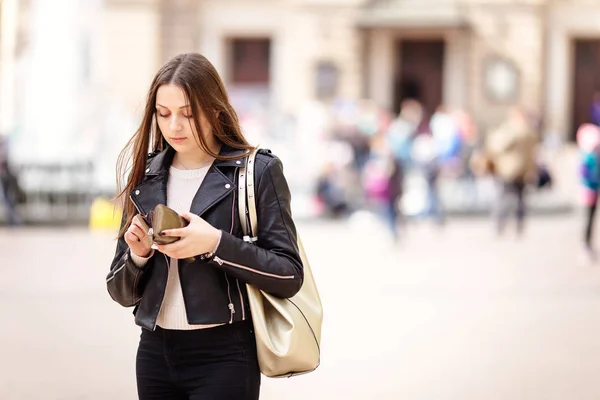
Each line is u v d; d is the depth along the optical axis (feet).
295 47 147.13
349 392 28.60
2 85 96.17
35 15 96.78
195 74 14.16
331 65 146.00
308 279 15.11
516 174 70.95
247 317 14.33
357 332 37.60
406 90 148.25
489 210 90.22
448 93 146.20
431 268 56.59
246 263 13.83
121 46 143.84
